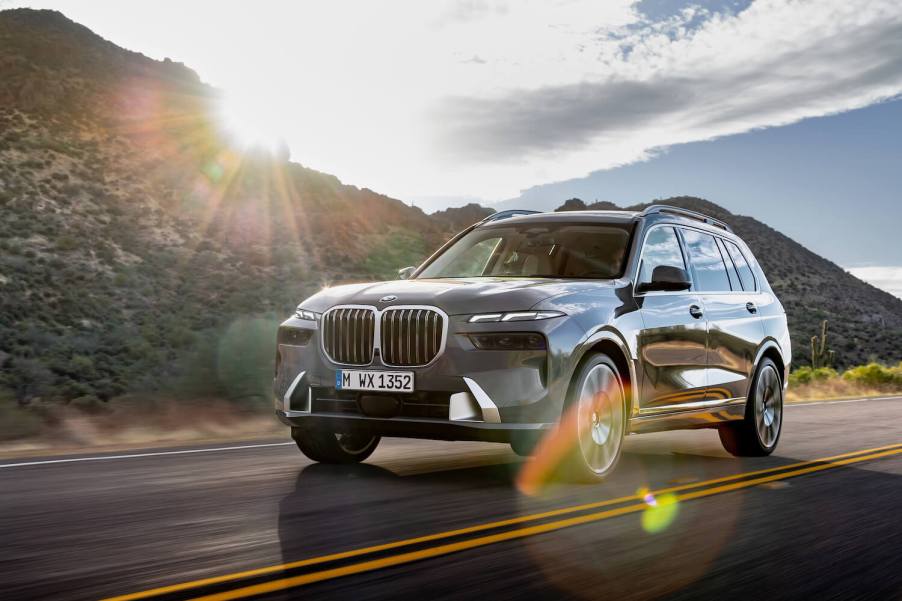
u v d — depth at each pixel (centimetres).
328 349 624
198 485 595
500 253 767
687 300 744
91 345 3027
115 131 10375
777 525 499
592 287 648
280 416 650
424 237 11044
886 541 466
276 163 10706
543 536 450
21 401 1349
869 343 10756
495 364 575
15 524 466
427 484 605
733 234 900
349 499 545
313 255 8575
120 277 6131
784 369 888
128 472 655
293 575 367
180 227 8250
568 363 588
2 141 8750
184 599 331
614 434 640
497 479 631
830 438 995
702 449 883
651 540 449
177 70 13600
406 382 589
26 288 5316
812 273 14912
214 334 1273
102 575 364
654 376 681
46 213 7388
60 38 13312
